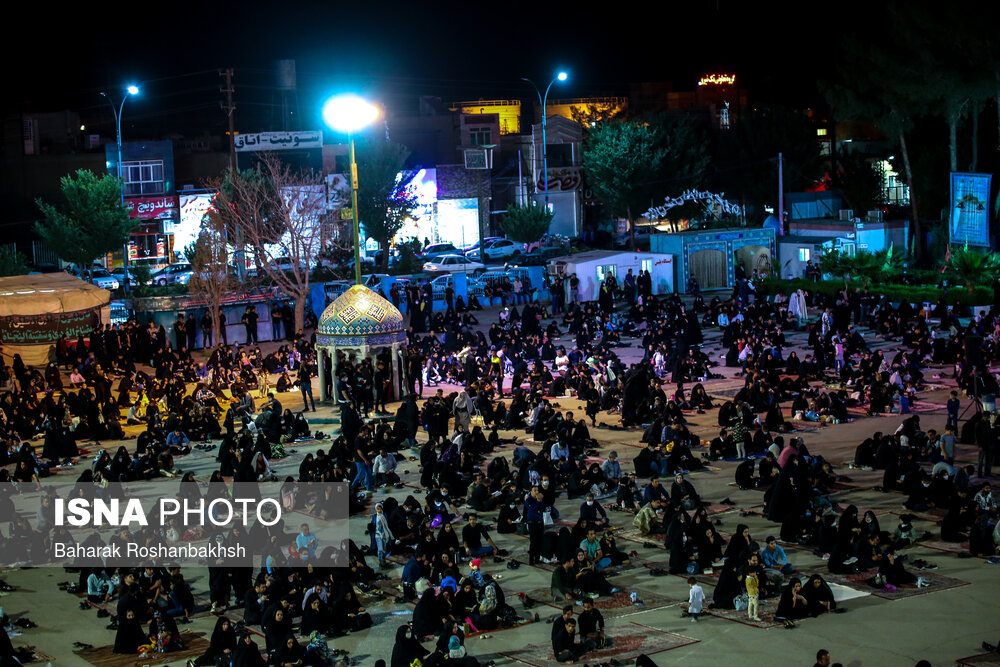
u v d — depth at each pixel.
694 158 79.12
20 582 23.97
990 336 44.22
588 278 60.25
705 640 19.77
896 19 63.44
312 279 64.81
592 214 86.94
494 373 41.81
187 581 23.47
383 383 39.03
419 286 57.28
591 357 42.56
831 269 57.84
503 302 57.69
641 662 17.33
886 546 24.08
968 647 19.05
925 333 45.34
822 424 35.19
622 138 76.75
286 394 43.00
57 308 47.28
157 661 19.77
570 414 32.91
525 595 22.16
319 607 20.61
